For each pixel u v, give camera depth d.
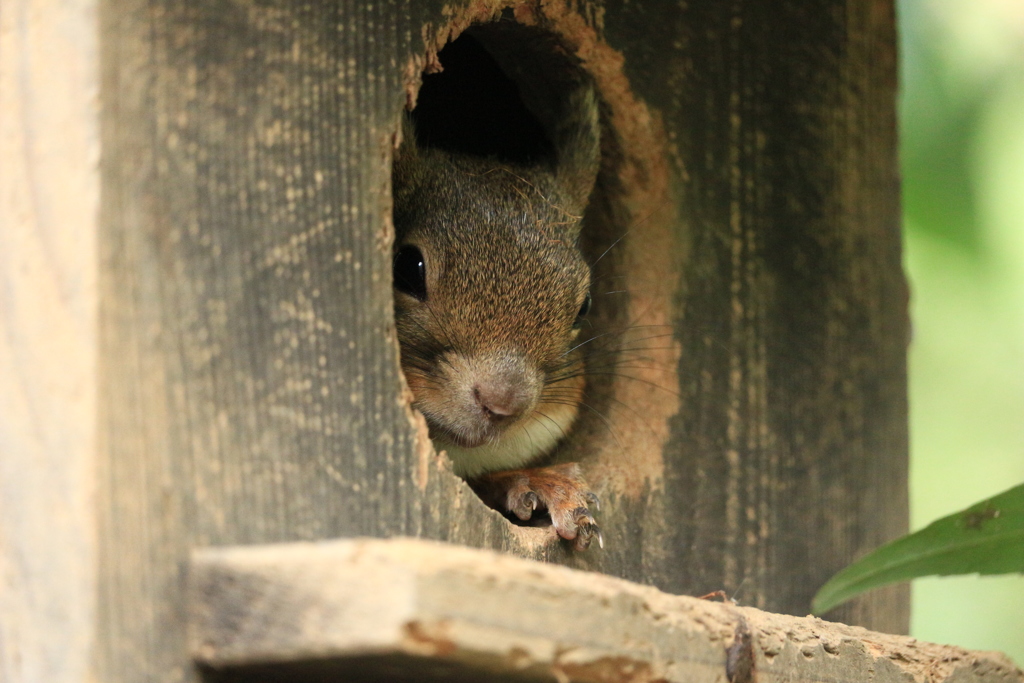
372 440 5.96
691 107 8.28
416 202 8.34
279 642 4.58
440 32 6.63
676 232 8.30
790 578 8.38
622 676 4.97
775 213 8.48
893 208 8.98
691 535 8.13
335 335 5.89
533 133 10.30
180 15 5.52
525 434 8.73
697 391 8.25
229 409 5.43
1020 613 12.98
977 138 12.26
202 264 5.45
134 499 5.04
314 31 6.01
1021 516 6.50
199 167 5.50
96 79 5.20
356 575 4.39
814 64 8.62
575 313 8.43
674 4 8.21
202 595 4.89
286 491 5.57
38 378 5.14
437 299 8.04
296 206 5.83
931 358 13.88
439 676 4.91
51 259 5.20
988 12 12.45
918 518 13.98
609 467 8.18
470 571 4.43
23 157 5.39
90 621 4.83
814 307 8.60
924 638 12.99
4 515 5.20
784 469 8.42
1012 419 14.02
